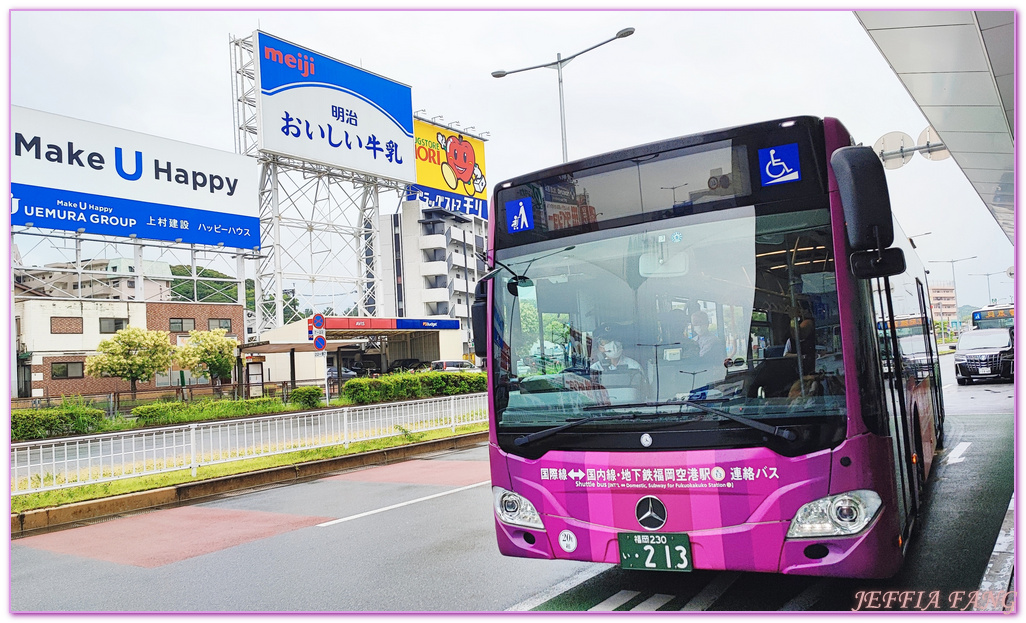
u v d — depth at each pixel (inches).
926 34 343.6
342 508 339.0
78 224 1178.0
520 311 186.1
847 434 148.4
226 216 1385.3
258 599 205.6
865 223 144.0
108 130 1226.0
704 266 165.8
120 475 400.8
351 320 1364.4
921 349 301.3
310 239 1631.4
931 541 218.2
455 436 578.9
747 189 165.5
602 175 180.5
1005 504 257.8
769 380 154.9
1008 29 333.4
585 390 171.6
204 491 399.5
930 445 312.0
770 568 150.1
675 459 158.1
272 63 1396.4
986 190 705.0
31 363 1476.4
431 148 1792.6
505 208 194.5
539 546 174.2
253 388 1288.1
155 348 1364.4
